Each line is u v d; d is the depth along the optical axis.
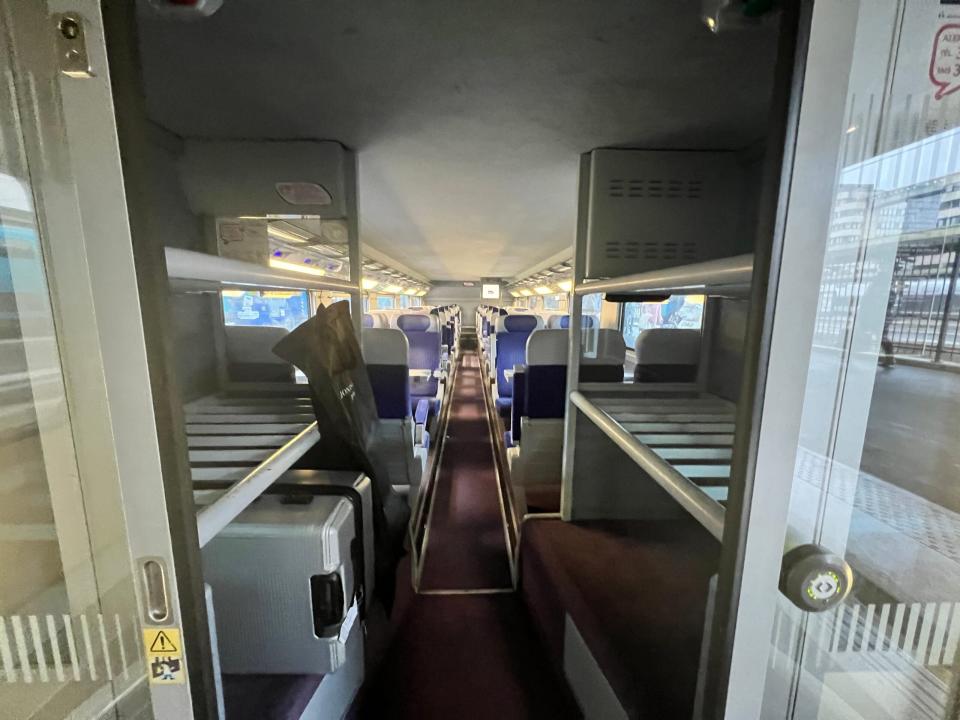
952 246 0.57
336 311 1.43
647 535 1.51
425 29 0.92
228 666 1.00
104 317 0.51
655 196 1.72
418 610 2.02
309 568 0.98
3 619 0.55
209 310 1.82
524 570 2.06
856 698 0.65
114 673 0.58
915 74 0.53
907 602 0.64
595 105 1.30
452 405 6.02
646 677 1.11
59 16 0.46
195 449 1.09
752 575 0.57
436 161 1.87
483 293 14.70
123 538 0.56
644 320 2.73
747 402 0.54
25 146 0.47
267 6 0.84
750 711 0.62
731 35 0.95
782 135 0.48
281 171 1.63
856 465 0.61
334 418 1.25
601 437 1.94
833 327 0.57
